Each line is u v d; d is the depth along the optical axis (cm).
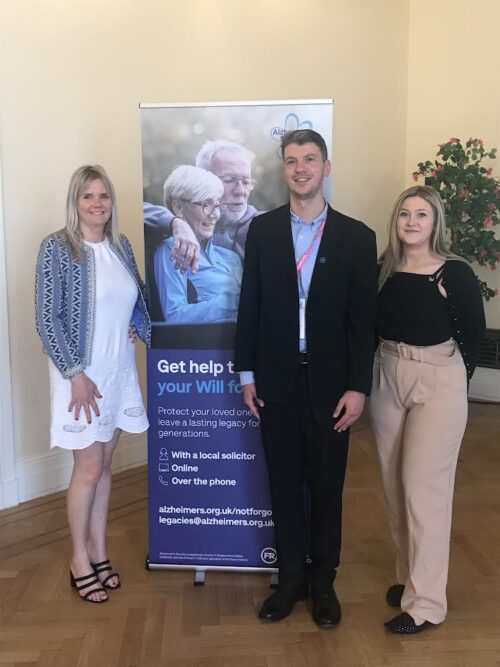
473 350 219
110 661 213
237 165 245
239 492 264
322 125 241
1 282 328
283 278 220
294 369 223
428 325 219
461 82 534
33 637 226
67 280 231
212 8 415
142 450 407
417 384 221
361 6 510
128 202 389
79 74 356
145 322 254
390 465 237
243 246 249
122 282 240
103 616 239
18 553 288
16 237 335
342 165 514
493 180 475
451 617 239
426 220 217
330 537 236
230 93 432
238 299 251
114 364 241
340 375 223
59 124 349
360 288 219
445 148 479
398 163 566
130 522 321
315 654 217
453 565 278
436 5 539
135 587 261
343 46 500
